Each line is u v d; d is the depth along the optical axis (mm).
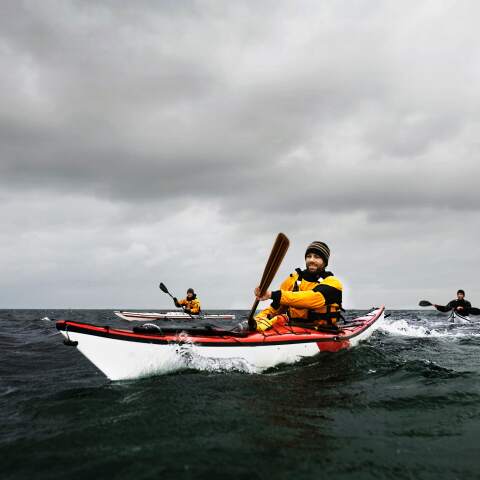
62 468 1946
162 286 8391
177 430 2396
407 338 7922
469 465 1988
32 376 4426
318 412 2754
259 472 1880
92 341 3396
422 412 2795
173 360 3801
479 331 10117
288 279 5465
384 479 1837
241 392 3201
